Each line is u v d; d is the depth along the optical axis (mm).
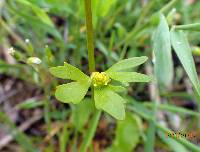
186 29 87
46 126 132
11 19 139
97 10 117
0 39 139
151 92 133
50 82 109
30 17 118
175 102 139
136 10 144
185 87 142
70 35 135
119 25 128
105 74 72
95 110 102
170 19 107
